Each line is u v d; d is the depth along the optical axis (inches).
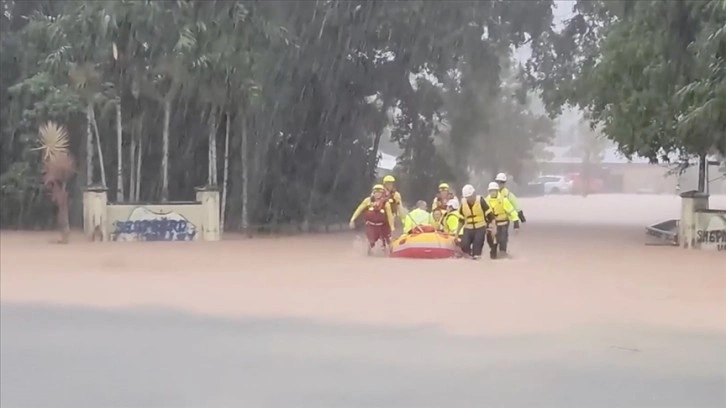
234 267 754.8
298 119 1315.2
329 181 1376.7
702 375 365.4
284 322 482.3
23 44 1189.7
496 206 854.5
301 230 1290.6
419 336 443.2
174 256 850.1
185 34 1040.2
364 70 1375.5
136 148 1198.9
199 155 1248.8
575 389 345.7
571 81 1369.3
